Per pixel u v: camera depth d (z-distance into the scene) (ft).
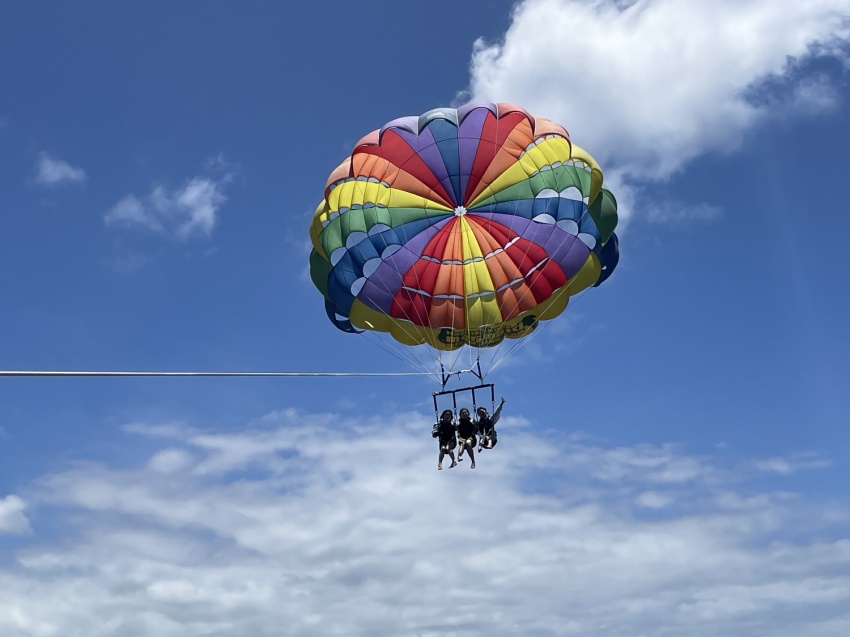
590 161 67.87
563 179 67.26
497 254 69.87
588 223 69.56
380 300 70.13
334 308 73.36
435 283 70.49
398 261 69.62
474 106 67.00
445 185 69.00
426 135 68.33
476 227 70.18
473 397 60.85
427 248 70.23
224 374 41.96
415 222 69.51
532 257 69.36
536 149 68.13
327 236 68.39
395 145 68.64
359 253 68.85
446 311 70.79
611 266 74.69
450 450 59.93
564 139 67.31
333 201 67.62
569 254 69.10
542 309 71.46
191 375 40.04
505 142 68.23
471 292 70.23
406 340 72.59
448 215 69.92
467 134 67.77
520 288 69.92
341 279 69.46
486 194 68.69
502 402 59.82
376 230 69.31
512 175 68.23
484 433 60.08
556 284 69.62
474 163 68.28
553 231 69.10
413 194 69.00
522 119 68.18
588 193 67.15
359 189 68.03
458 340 71.51
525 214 68.49
